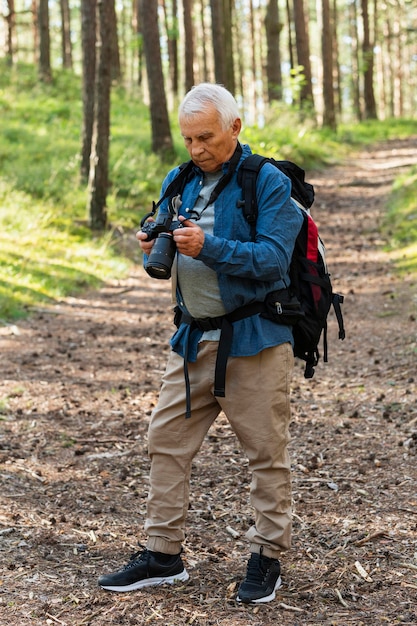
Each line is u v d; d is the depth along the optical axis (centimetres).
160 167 1958
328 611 358
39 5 2934
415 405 676
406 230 1495
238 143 349
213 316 343
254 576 367
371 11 5159
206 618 350
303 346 366
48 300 1124
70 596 371
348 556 417
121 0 4788
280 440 354
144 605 361
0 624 342
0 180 1595
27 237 1356
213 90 332
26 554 418
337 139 3025
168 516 369
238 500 503
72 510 485
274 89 3003
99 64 1470
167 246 329
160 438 362
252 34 4391
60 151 1939
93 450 599
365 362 832
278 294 344
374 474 538
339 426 644
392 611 358
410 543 429
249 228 340
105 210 1518
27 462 565
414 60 6050
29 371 809
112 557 420
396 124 3994
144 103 3134
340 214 1812
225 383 348
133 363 861
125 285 1277
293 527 458
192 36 2767
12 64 3225
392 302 1073
